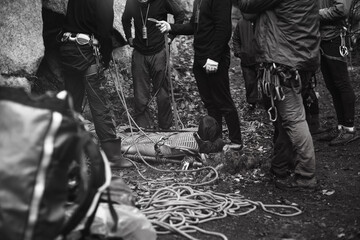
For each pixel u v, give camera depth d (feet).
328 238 11.94
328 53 19.42
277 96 14.56
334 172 17.12
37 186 7.48
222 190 15.48
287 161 15.80
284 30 14.53
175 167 18.04
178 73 29.30
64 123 8.03
